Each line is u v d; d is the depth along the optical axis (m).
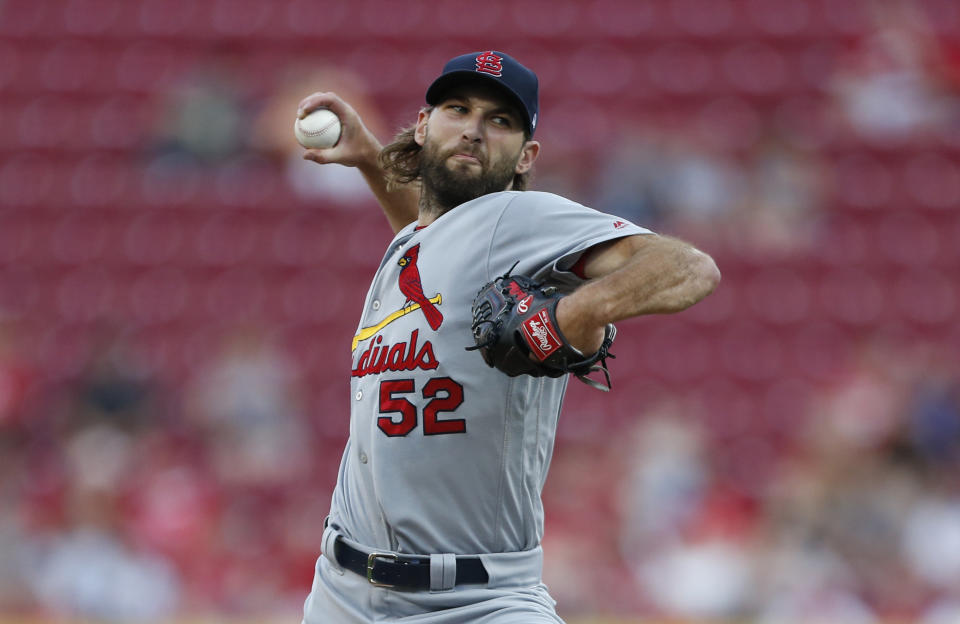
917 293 47.38
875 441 39.38
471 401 11.01
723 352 45.62
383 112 54.75
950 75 54.59
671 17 57.81
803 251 48.03
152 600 34.28
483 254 11.12
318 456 41.66
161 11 58.81
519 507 11.41
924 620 33.28
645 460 38.16
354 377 11.82
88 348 45.88
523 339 10.05
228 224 50.06
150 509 36.28
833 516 35.91
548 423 11.63
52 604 33.44
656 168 49.00
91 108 55.41
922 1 58.22
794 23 57.28
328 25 58.22
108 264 49.62
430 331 11.12
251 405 41.59
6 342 46.34
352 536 11.67
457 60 11.66
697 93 54.69
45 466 40.28
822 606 33.28
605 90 54.88
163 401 42.06
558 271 10.80
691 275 9.91
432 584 11.08
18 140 53.53
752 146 51.25
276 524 38.72
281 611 34.94
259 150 51.81
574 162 49.06
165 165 51.72
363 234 49.56
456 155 11.62
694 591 33.88
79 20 58.69
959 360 44.59
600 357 10.47
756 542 35.22
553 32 57.62
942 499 37.16
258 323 47.38
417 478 11.09
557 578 34.62
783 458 41.50
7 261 49.91
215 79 55.66
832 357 45.78
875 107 53.09
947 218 49.72
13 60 57.19
